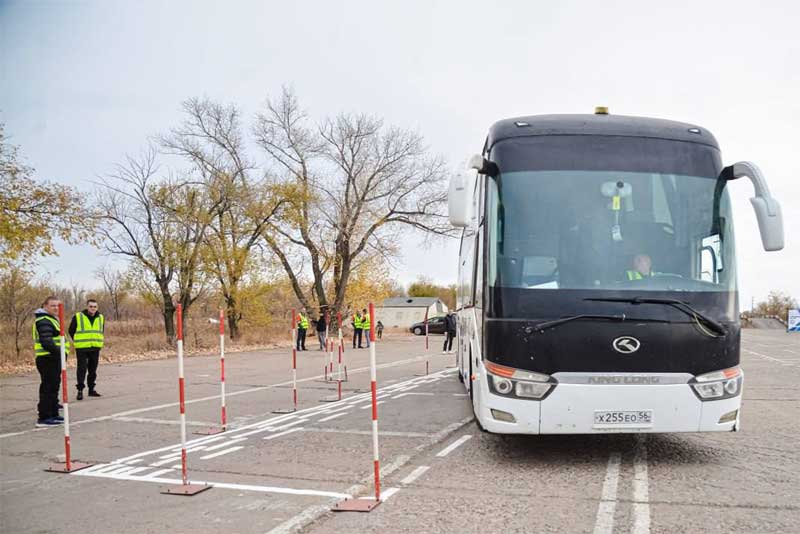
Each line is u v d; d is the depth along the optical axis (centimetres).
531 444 857
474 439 893
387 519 541
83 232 2255
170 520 543
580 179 727
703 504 579
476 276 879
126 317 4878
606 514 550
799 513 553
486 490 629
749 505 576
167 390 1498
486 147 864
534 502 587
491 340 705
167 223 3095
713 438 897
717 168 750
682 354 677
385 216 4541
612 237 706
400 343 4238
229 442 876
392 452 802
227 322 3675
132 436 924
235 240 3603
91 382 1383
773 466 729
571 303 685
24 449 838
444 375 1886
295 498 606
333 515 554
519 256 708
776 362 2494
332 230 4431
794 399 1345
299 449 827
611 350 674
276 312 4344
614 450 816
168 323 3128
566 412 673
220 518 546
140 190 3045
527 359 683
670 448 830
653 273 697
